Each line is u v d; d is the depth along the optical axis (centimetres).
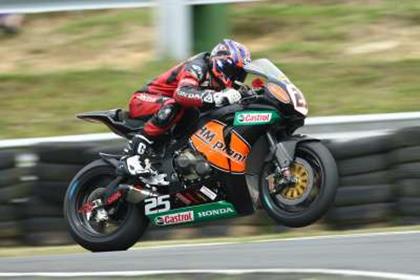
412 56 4125
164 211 2672
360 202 3044
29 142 3397
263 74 2575
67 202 2734
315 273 1783
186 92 2578
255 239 2914
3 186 3108
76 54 4409
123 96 3881
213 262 2105
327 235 2831
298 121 2552
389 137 3047
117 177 2681
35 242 3116
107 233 2709
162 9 3969
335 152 3053
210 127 2620
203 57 2677
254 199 2650
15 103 3956
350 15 4566
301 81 3956
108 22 4697
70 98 3950
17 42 4597
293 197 2484
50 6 3853
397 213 3050
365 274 1753
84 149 3095
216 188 2630
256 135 2570
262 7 4697
